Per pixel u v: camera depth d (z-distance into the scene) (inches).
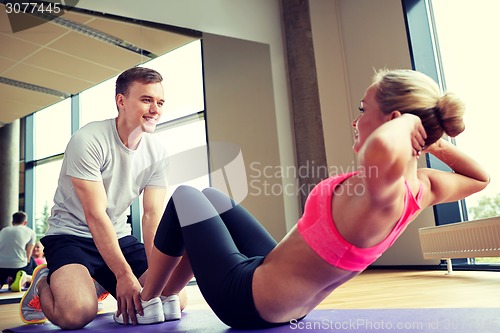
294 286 38.3
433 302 69.1
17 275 186.7
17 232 193.6
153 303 55.9
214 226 45.3
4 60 200.4
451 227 126.1
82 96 239.6
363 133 34.5
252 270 41.2
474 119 146.9
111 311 88.7
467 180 39.1
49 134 255.1
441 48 163.6
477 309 54.1
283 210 178.5
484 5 146.3
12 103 247.4
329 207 34.8
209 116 185.8
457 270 140.8
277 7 203.0
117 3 158.7
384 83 33.2
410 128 29.0
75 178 62.4
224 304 42.8
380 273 150.5
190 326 52.8
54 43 184.9
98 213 61.2
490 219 111.8
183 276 56.9
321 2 199.3
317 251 35.9
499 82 139.6
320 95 191.5
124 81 66.7
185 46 194.7
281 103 191.2
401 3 170.4
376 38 180.5
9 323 79.0
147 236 70.1
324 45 195.9
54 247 65.7
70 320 58.2
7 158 260.1
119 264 59.3
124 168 67.7
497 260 139.6
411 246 161.8
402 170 27.0
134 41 183.3
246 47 191.5
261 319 42.6
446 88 160.4
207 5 181.9
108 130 66.9
